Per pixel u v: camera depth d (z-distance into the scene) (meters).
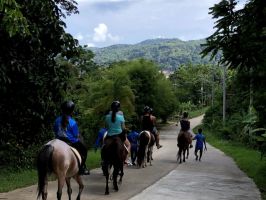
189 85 126.69
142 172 16.66
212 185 13.88
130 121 40.22
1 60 13.95
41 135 17.47
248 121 34.84
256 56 14.17
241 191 12.97
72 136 9.59
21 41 14.27
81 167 9.86
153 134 19.91
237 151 30.03
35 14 14.51
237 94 18.02
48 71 15.89
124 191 12.06
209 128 63.34
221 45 14.52
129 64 55.22
